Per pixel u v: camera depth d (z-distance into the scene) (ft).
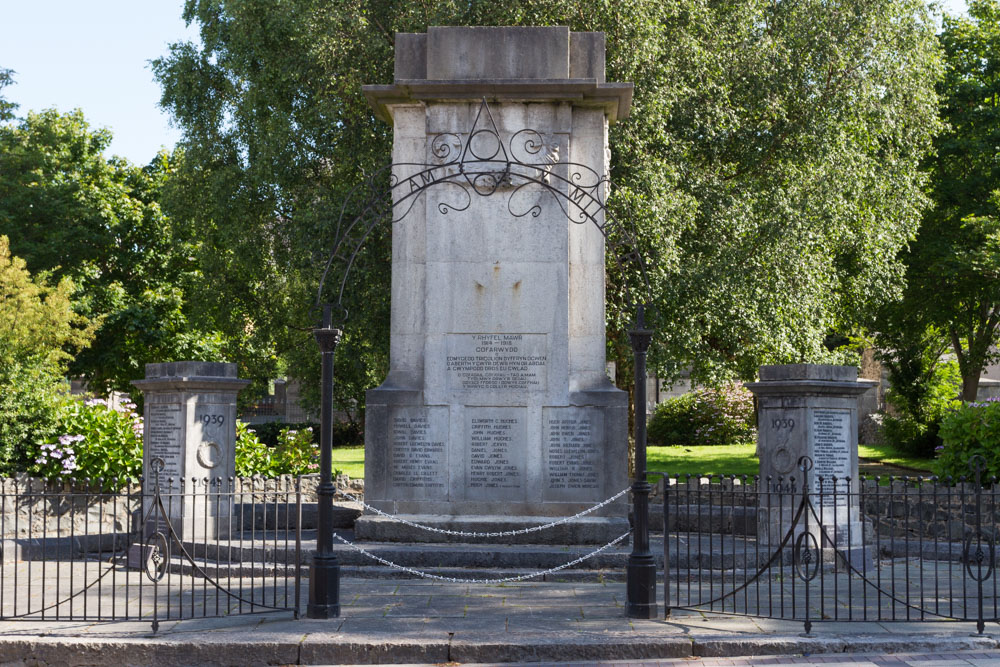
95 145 114.32
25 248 103.19
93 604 33.71
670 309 70.85
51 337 60.49
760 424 44.83
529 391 43.24
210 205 84.74
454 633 28.30
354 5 69.26
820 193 75.31
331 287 69.00
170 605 32.58
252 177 77.92
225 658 27.07
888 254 82.89
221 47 84.58
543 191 43.93
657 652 27.07
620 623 29.81
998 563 44.11
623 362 79.61
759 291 72.74
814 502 42.57
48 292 65.67
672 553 40.06
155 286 111.86
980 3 105.81
